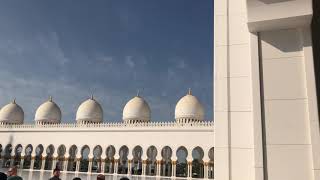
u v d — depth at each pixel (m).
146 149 42.03
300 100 6.69
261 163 6.57
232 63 7.81
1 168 47.22
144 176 40.84
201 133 39.78
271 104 6.84
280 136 6.62
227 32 8.08
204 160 38.72
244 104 7.45
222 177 7.21
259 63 7.12
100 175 8.17
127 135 43.62
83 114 53.34
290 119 6.65
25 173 40.53
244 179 7.05
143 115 51.31
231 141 7.34
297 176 6.34
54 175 8.34
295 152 6.46
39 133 48.69
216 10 8.34
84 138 45.84
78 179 8.21
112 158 45.88
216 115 7.61
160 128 42.00
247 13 6.97
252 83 7.04
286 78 6.88
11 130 50.59
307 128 6.50
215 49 8.06
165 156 45.09
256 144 6.70
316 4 7.49
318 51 7.25
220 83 7.78
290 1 6.67
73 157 48.94
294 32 7.06
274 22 6.88
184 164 45.69
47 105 56.41
